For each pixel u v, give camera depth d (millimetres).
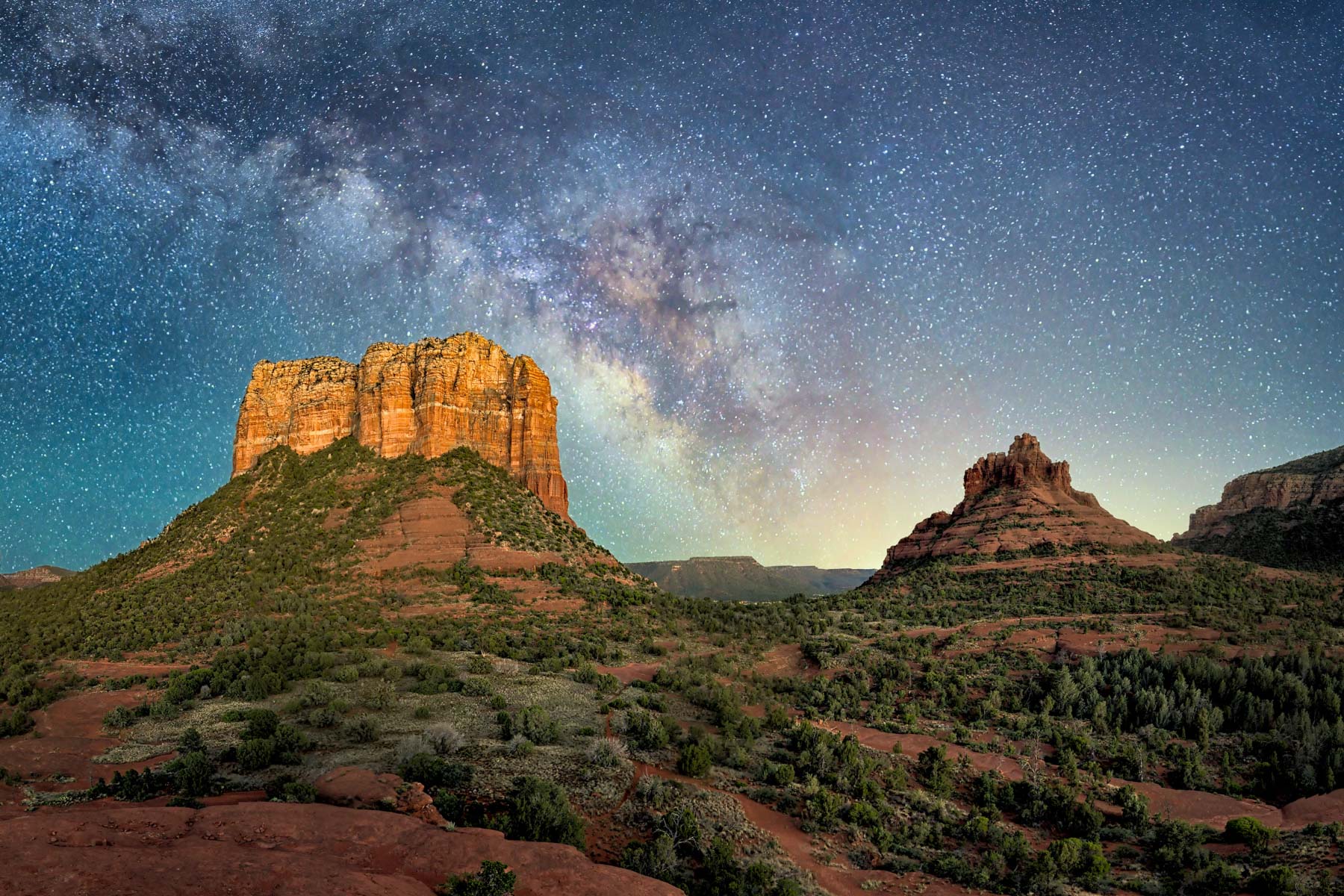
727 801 37219
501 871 22656
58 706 50938
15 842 21812
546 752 40438
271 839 24438
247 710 46438
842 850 35031
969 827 38250
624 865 28875
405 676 55438
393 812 29375
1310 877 32750
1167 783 48656
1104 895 32500
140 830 23953
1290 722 52625
